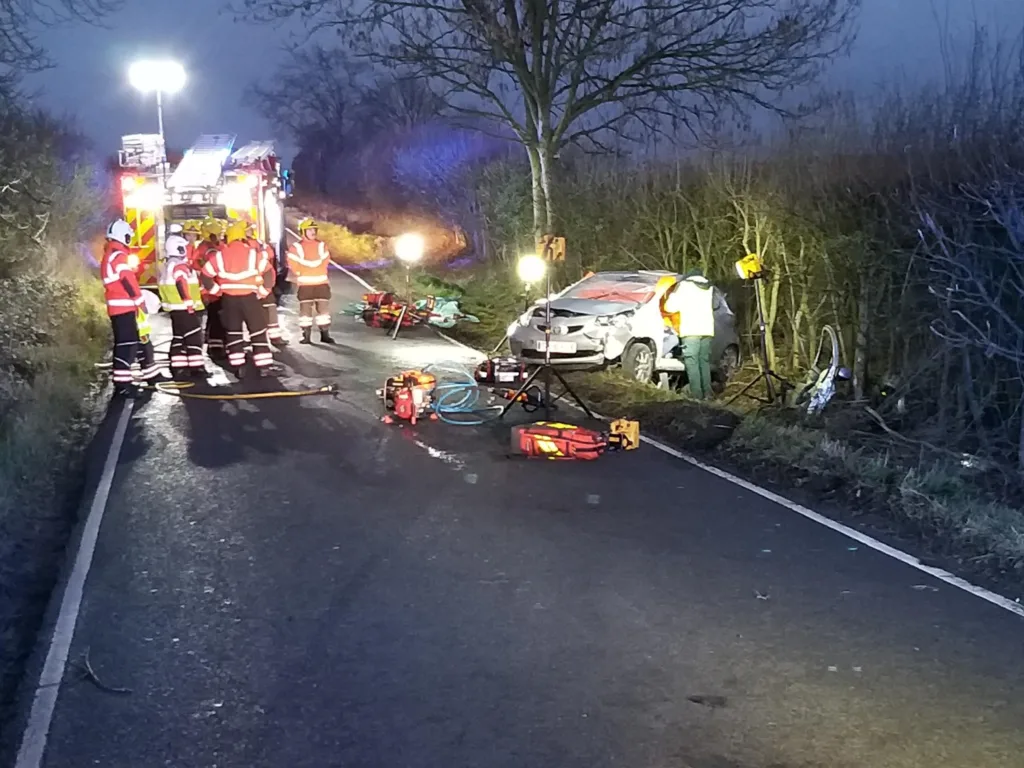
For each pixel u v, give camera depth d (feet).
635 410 37.60
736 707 15.21
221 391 42.06
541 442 30.68
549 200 62.69
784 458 29.73
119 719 14.98
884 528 24.06
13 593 20.16
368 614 18.80
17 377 38.50
